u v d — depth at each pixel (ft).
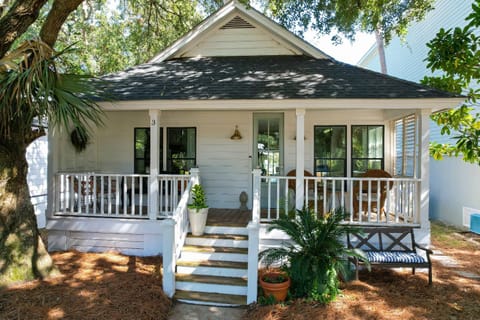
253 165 26.91
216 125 27.07
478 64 20.31
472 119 22.63
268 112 26.78
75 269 18.43
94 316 13.24
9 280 15.71
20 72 13.60
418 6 32.04
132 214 21.02
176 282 16.57
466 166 30.66
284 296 14.94
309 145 26.86
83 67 51.60
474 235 27.78
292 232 15.65
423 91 18.72
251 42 26.53
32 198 32.09
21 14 15.30
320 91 19.15
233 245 18.92
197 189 19.86
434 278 17.57
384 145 26.30
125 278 17.22
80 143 25.35
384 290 15.96
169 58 26.89
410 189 20.25
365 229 17.99
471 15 19.06
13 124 15.97
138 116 27.84
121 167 28.07
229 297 15.78
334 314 13.55
